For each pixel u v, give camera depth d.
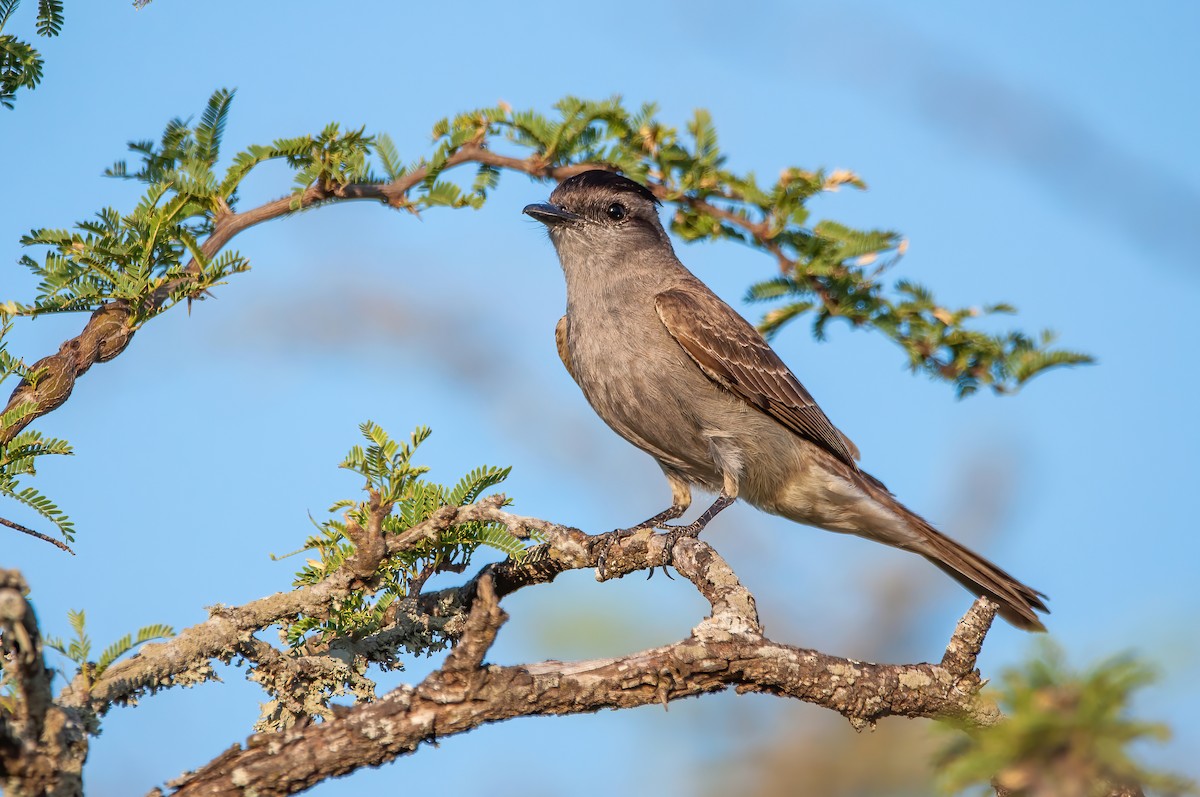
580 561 10.61
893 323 12.98
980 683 8.61
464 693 7.68
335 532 9.50
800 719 13.02
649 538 11.20
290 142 10.49
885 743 12.85
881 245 12.60
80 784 6.94
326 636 9.25
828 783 12.63
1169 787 5.27
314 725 7.62
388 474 8.91
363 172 10.77
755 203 12.52
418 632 9.59
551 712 7.91
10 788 6.72
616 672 8.05
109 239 9.34
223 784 7.36
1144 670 5.51
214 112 10.74
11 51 9.96
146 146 10.69
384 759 7.62
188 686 8.33
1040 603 13.53
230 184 10.34
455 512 9.25
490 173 12.30
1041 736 5.38
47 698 6.71
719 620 8.60
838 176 12.42
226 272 9.59
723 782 12.71
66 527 9.02
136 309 9.49
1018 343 13.16
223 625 8.55
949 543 13.79
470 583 9.99
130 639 7.70
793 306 12.97
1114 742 5.30
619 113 12.27
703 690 8.34
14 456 8.90
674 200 12.66
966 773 5.48
